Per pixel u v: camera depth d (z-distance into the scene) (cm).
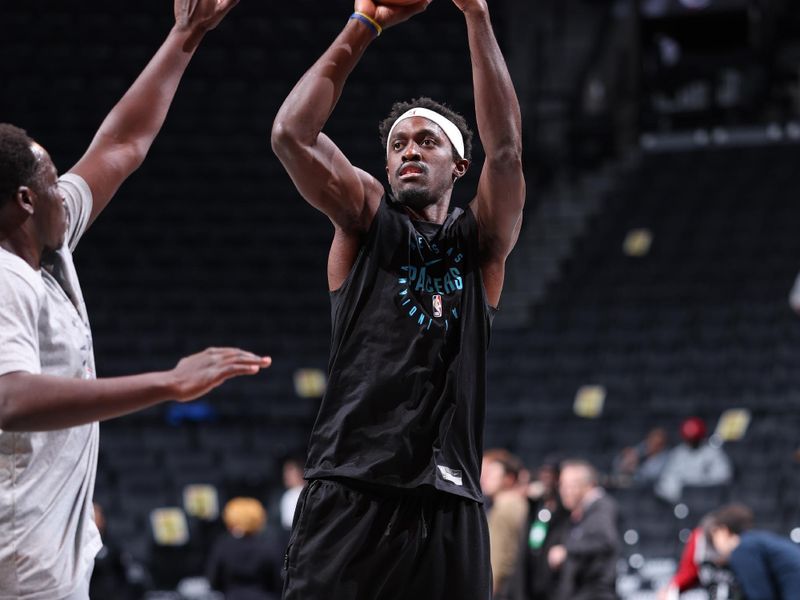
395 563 482
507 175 515
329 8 3416
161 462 2028
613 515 1224
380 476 483
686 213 2672
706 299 2384
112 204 2766
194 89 3158
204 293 2538
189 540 1866
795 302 1409
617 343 2311
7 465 448
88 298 2478
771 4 3020
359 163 2891
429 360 499
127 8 3378
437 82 3194
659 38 3028
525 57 3186
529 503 1282
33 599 451
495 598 1266
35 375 416
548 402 2177
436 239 521
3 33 3272
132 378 417
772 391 2097
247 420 2155
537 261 2719
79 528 473
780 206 2630
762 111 3066
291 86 3216
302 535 491
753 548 991
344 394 498
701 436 1830
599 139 3098
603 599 1193
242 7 3372
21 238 472
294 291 2575
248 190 2861
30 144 477
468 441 504
